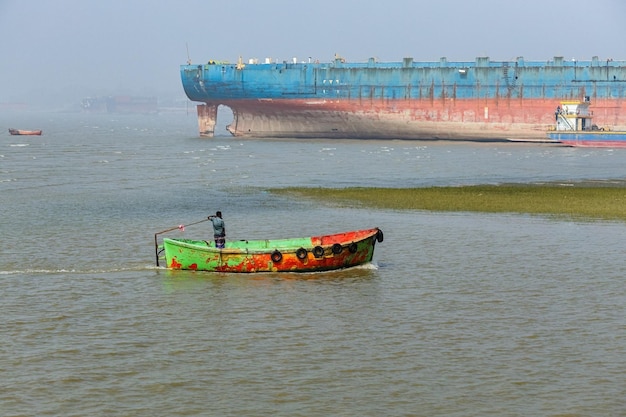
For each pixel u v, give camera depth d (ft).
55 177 295.89
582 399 79.87
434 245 155.12
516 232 169.17
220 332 100.17
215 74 508.53
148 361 89.97
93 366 88.33
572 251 148.97
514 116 466.70
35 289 121.19
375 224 181.47
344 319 105.60
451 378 85.05
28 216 196.44
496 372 86.63
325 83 492.13
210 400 79.82
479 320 104.83
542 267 135.74
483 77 468.75
